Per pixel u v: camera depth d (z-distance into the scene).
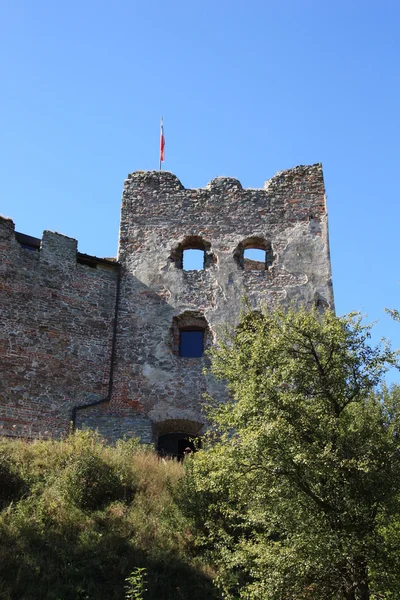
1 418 21.84
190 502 16.75
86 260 26.27
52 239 25.67
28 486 17.06
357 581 12.29
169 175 29.06
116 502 17.03
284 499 13.24
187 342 26.09
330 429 13.25
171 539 15.88
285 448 12.95
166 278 26.67
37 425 22.39
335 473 12.70
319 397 13.97
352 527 12.47
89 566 14.29
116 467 18.36
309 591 12.48
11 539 14.50
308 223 27.72
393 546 12.51
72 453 18.52
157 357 25.09
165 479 18.41
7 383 22.42
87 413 23.53
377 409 14.16
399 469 12.84
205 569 15.13
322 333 14.53
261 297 26.22
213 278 26.69
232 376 15.10
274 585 12.40
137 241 27.56
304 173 28.78
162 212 28.20
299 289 26.41
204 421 24.00
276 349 14.57
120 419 23.62
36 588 13.31
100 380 24.34
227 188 28.61
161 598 14.07
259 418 13.58
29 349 23.33
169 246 27.39
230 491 13.96
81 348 24.47
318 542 12.19
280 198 28.30
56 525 15.51
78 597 13.41
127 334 25.52
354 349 14.30
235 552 13.69
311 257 27.05
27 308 23.92
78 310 25.08
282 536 14.92
